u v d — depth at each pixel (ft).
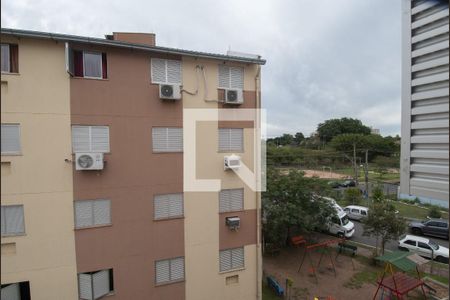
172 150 42.37
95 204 39.01
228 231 45.88
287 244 80.18
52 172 36.96
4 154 35.24
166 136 41.93
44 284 37.27
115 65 39.06
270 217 72.02
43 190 36.70
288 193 73.56
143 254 41.42
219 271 45.62
